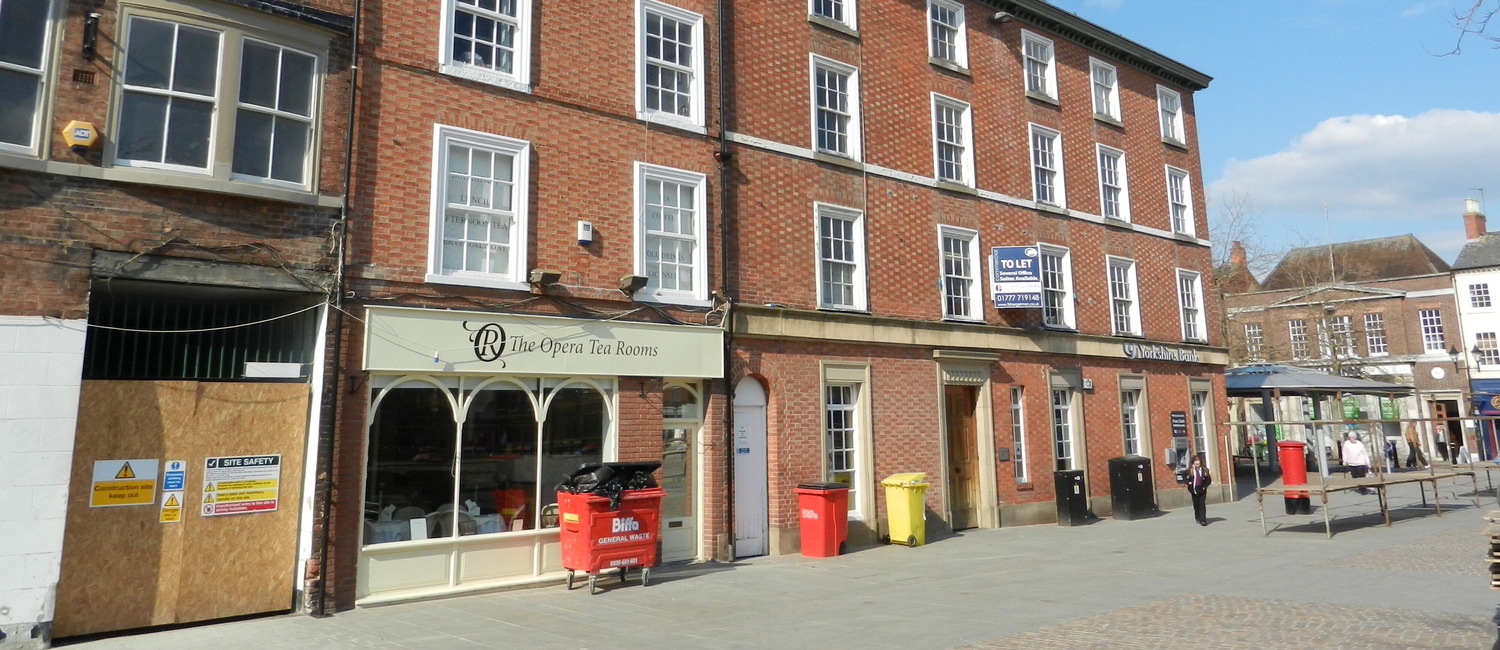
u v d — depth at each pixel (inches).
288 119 375.6
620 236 476.7
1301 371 984.3
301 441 375.9
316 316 387.5
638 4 503.5
